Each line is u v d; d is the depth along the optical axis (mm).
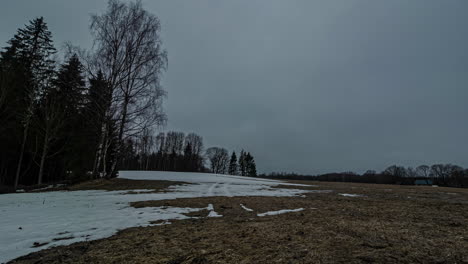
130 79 14695
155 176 25531
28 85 16391
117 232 4422
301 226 4832
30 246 3604
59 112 16828
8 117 15648
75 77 14625
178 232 4371
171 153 67438
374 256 3090
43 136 16750
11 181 19547
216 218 5762
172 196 9953
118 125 14648
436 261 2918
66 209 6691
